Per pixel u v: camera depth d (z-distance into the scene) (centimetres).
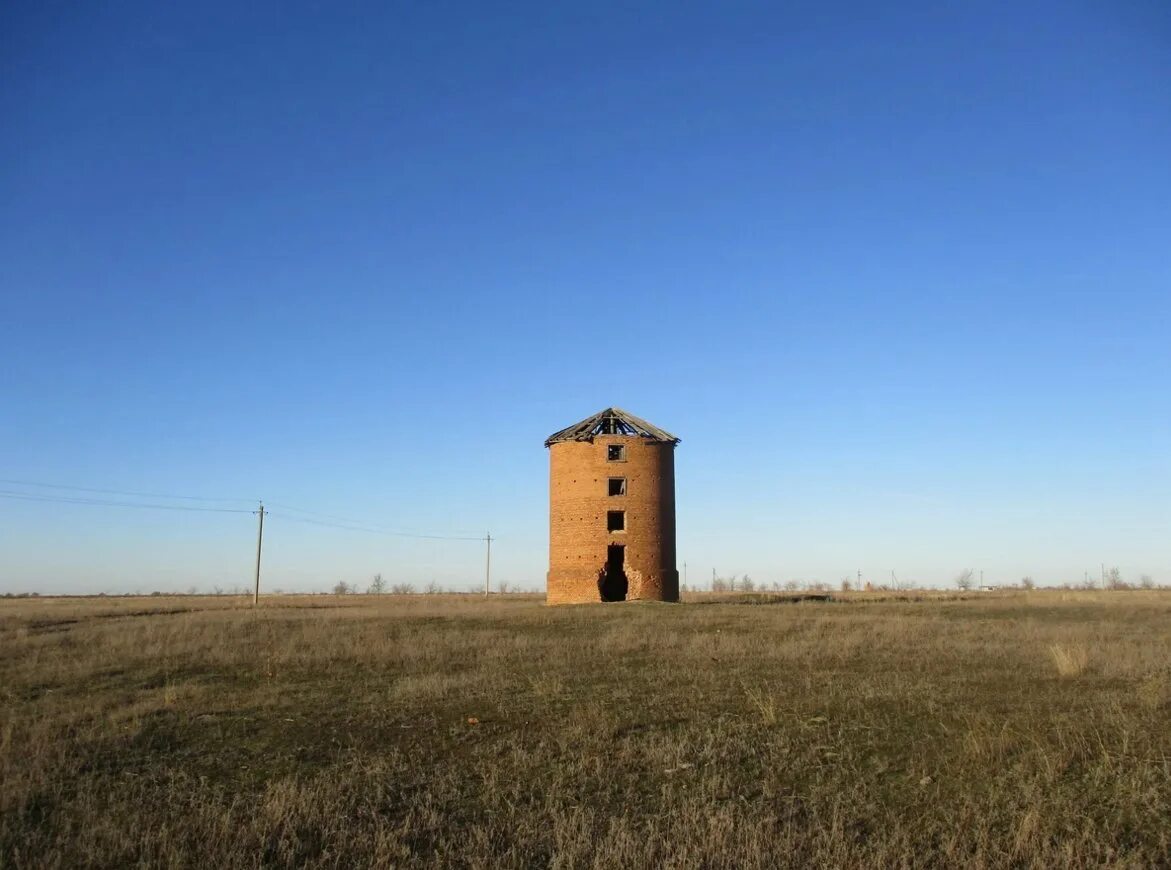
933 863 881
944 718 1472
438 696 1792
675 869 856
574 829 959
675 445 5919
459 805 1081
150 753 1355
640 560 5534
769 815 999
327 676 2158
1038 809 995
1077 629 3250
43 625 4262
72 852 920
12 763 1263
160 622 4072
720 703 1658
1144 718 1443
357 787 1155
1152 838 937
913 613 4350
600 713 1545
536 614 4225
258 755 1341
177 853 904
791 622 3500
